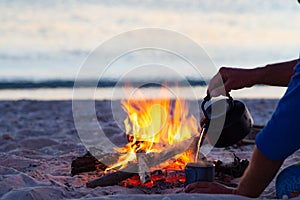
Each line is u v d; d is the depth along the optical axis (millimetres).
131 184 3541
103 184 3480
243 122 3602
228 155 4520
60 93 11898
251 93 10656
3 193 3262
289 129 2631
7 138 5684
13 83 12945
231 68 3275
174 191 3352
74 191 3334
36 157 4605
